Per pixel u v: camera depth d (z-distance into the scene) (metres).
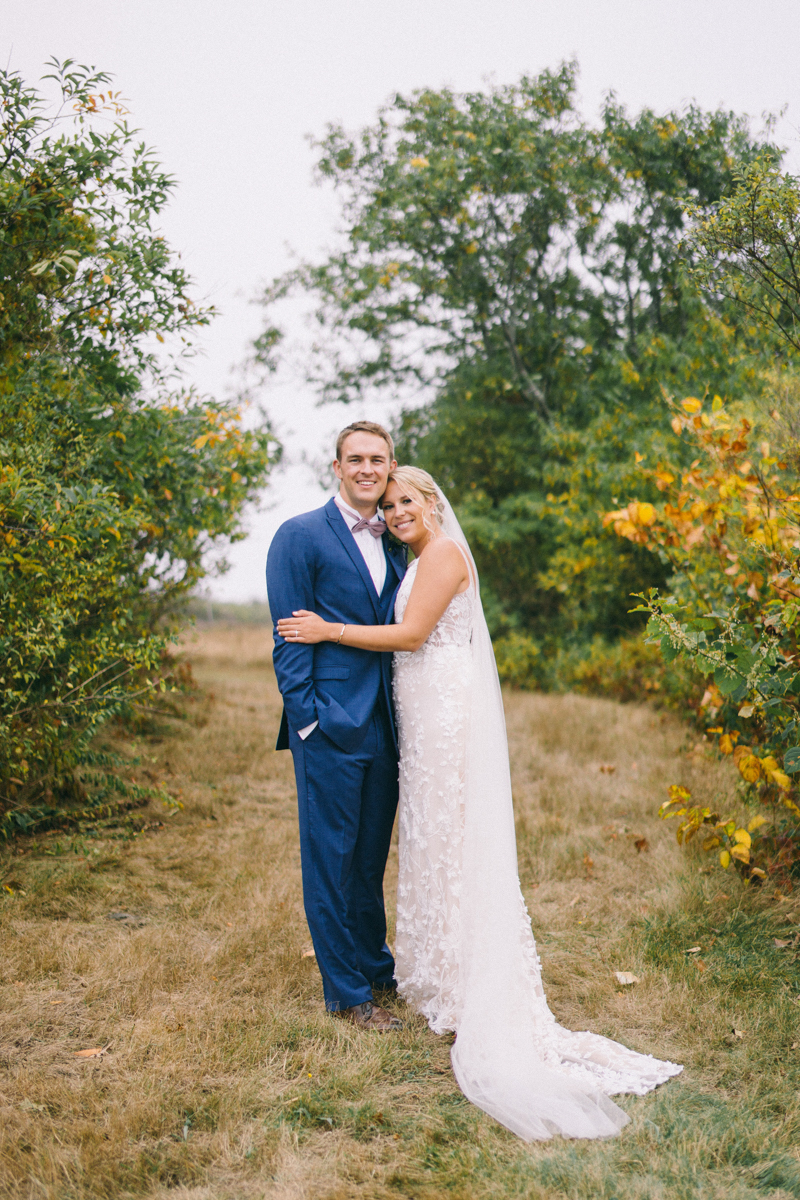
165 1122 2.33
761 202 3.98
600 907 3.95
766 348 4.79
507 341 12.52
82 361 4.91
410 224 11.80
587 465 9.62
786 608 3.54
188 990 3.12
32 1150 2.21
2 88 4.13
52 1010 2.94
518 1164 2.18
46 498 4.18
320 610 3.00
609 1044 2.71
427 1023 2.94
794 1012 2.92
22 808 4.66
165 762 6.37
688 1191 2.08
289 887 4.11
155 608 6.98
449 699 2.98
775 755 4.14
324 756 2.90
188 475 6.09
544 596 13.08
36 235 4.41
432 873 2.96
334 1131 2.33
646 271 9.41
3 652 3.98
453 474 13.76
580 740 7.40
